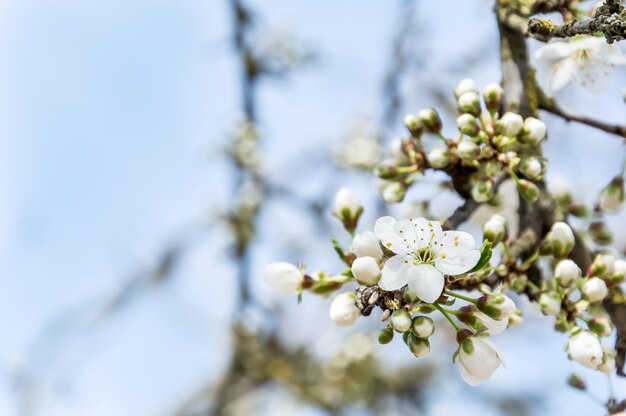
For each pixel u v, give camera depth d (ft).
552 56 1.20
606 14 1.11
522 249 1.19
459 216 1.18
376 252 1.10
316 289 1.17
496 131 1.18
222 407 2.54
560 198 1.34
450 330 2.46
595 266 1.18
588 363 1.12
